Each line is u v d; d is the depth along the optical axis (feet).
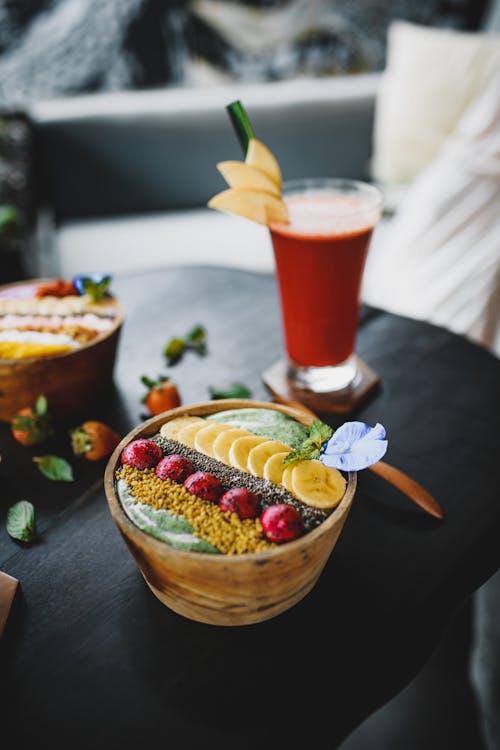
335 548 1.57
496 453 1.78
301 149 5.33
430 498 1.64
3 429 1.95
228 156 5.23
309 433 1.48
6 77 5.50
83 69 5.55
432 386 2.02
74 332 1.90
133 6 5.32
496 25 5.36
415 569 1.52
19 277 3.90
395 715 2.57
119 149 5.05
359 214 1.77
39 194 5.40
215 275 2.70
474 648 2.79
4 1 5.16
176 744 1.27
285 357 2.16
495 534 1.59
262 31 5.56
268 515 1.31
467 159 3.80
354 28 5.59
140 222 5.16
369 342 2.23
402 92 4.94
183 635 1.41
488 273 3.58
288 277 1.88
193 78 5.74
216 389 2.03
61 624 1.44
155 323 2.37
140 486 1.41
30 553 1.57
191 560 1.25
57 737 1.28
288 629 1.42
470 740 2.47
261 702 1.31
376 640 1.40
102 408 1.98
